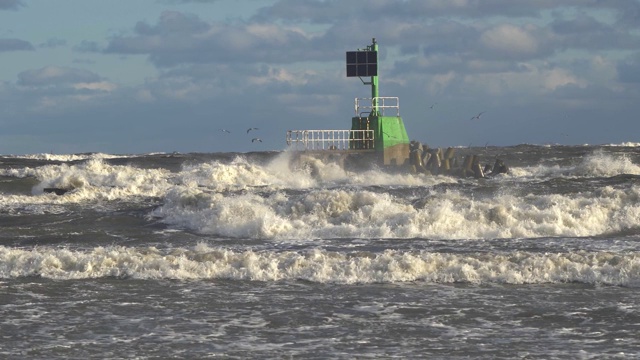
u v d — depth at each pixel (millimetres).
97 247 79562
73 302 58938
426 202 99562
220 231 94438
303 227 93750
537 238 86312
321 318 54250
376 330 51312
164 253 73750
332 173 164875
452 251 77625
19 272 68375
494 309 56094
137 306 57719
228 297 60375
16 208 116438
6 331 51281
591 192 106188
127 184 153000
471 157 173750
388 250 74688
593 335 49688
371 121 177250
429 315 54750
